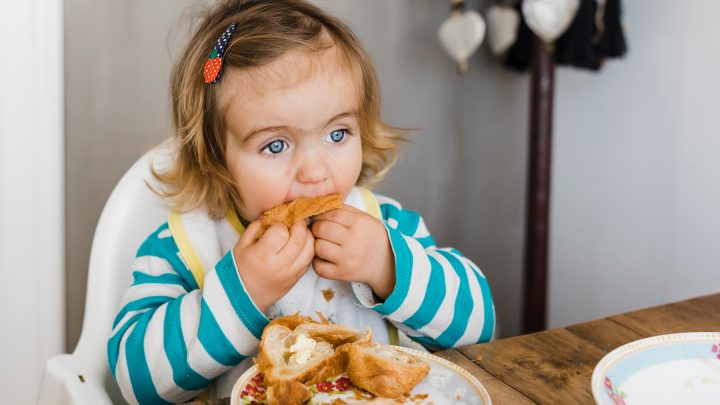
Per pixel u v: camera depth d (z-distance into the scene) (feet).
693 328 2.75
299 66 2.93
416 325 3.04
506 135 6.68
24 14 4.58
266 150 2.98
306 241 2.87
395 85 6.33
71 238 5.57
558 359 2.49
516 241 6.92
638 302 5.57
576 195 6.06
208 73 3.03
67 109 5.35
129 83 5.44
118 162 5.55
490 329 3.28
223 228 3.48
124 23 5.34
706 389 2.22
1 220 4.78
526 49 5.80
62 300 5.08
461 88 6.58
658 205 5.30
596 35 5.15
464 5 6.24
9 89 4.62
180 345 2.81
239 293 2.76
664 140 5.18
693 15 4.86
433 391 2.21
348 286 3.44
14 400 5.04
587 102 5.83
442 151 6.64
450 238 6.86
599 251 5.88
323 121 2.95
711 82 4.78
